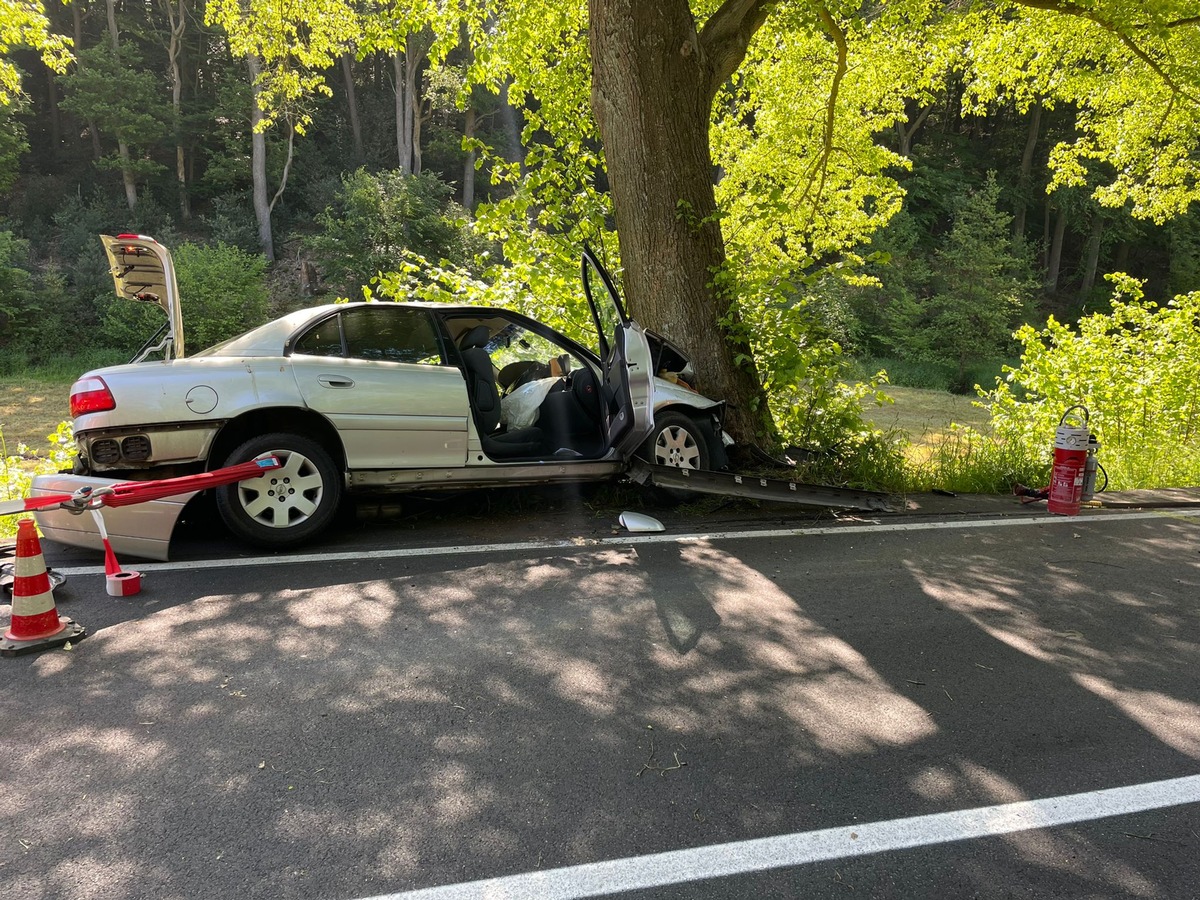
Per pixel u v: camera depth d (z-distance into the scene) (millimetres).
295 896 2006
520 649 3559
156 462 4598
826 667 3479
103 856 2137
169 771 2545
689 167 7203
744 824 2357
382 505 5508
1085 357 11031
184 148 40156
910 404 23547
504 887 2059
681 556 5051
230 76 38812
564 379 6156
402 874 2098
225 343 5094
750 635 3801
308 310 5230
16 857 2123
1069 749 2859
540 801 2441
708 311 7266
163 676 3203
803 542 5500
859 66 12234
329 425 4941
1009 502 7234
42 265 31531
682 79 7137
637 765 2660
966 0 12625
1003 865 2215
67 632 3504
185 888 2023
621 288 8727
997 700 3227
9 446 13859
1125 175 14734
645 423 5398
